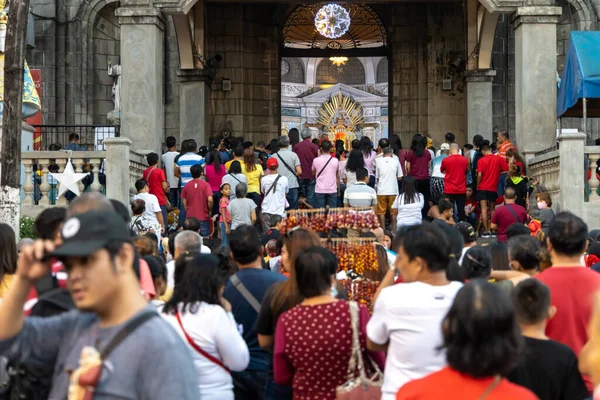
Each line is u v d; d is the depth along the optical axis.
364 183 15.48
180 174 18.34
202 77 26.42
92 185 17.69
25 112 18.44
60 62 29.59
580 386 5.30
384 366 5.93
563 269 6.35
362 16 32.09
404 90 29.30
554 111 20.17
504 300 3.97
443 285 5.37
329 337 5.79
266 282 7.15
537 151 19.94
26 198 17.45
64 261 3.65
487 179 18.14
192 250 8.31
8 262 6.02
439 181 19.45
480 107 27.02
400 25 29.31
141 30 20.44
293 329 5.86
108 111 30.30
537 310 5.38
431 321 5.23
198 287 6.17
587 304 6.17
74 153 17.58
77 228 3.63
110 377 3.58
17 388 4.37
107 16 30.30
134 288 3.77
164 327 3.68
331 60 62.94
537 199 14.39
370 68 67.00
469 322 3.92
